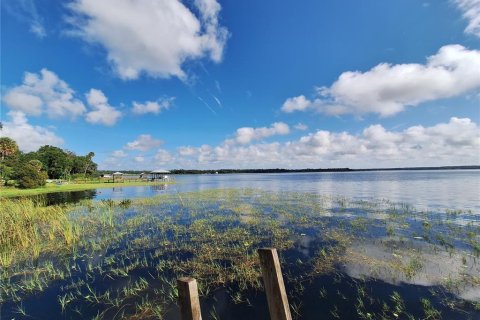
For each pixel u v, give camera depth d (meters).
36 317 6.68
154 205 24.72
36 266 9.93
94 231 14.82
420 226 14.49
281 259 10.06
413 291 7.36
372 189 40.94
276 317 4.25
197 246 11.76
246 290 7.73
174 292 7.62
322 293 7.47
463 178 74.38
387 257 9.82
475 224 14.80
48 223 16.22
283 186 52.88
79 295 7.70
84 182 66.12
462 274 8.23
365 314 6.43
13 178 50.59
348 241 11.88
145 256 10.73
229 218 17.61
